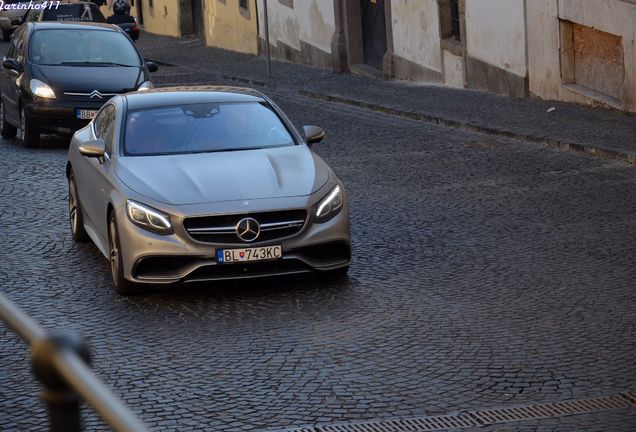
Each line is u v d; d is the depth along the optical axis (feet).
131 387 41.75
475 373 42.22
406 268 59.36
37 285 57.67
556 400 38.93
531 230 66.64
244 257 53.67
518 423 36.65
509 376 41.75
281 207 54.29
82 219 65.87
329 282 56.90
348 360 44.32
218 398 40.19
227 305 53.11
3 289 56.90
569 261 59.16
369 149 99.25
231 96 65.21
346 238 56.13
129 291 55.26
